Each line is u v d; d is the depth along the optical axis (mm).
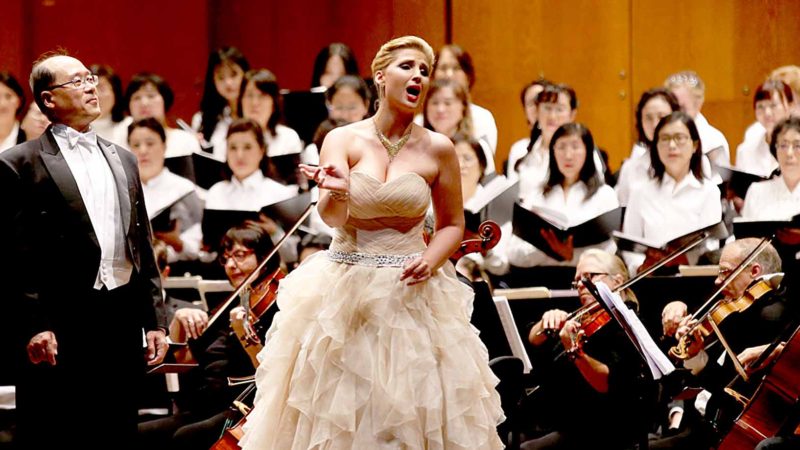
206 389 11492
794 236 12133
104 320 8711
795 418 9164
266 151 15219
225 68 16875
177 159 15234
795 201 14484
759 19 19109
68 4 19516
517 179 15922
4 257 8594
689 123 14703
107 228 8773
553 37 19906
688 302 11836
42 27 19391
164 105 16531
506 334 10648
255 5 20281
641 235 14945
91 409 8695
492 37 20031
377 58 7125
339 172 6520
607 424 10922
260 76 15867
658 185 14852
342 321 6754
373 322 6770
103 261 8711
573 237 13406
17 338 8602
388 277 6844
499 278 14016
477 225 13133
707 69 19391
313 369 6789
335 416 6594
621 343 10695
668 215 14711
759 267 11078
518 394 10531
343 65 16688
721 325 10859
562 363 11180
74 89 8781
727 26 19266
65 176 8664
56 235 8617
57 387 8648
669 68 19547
